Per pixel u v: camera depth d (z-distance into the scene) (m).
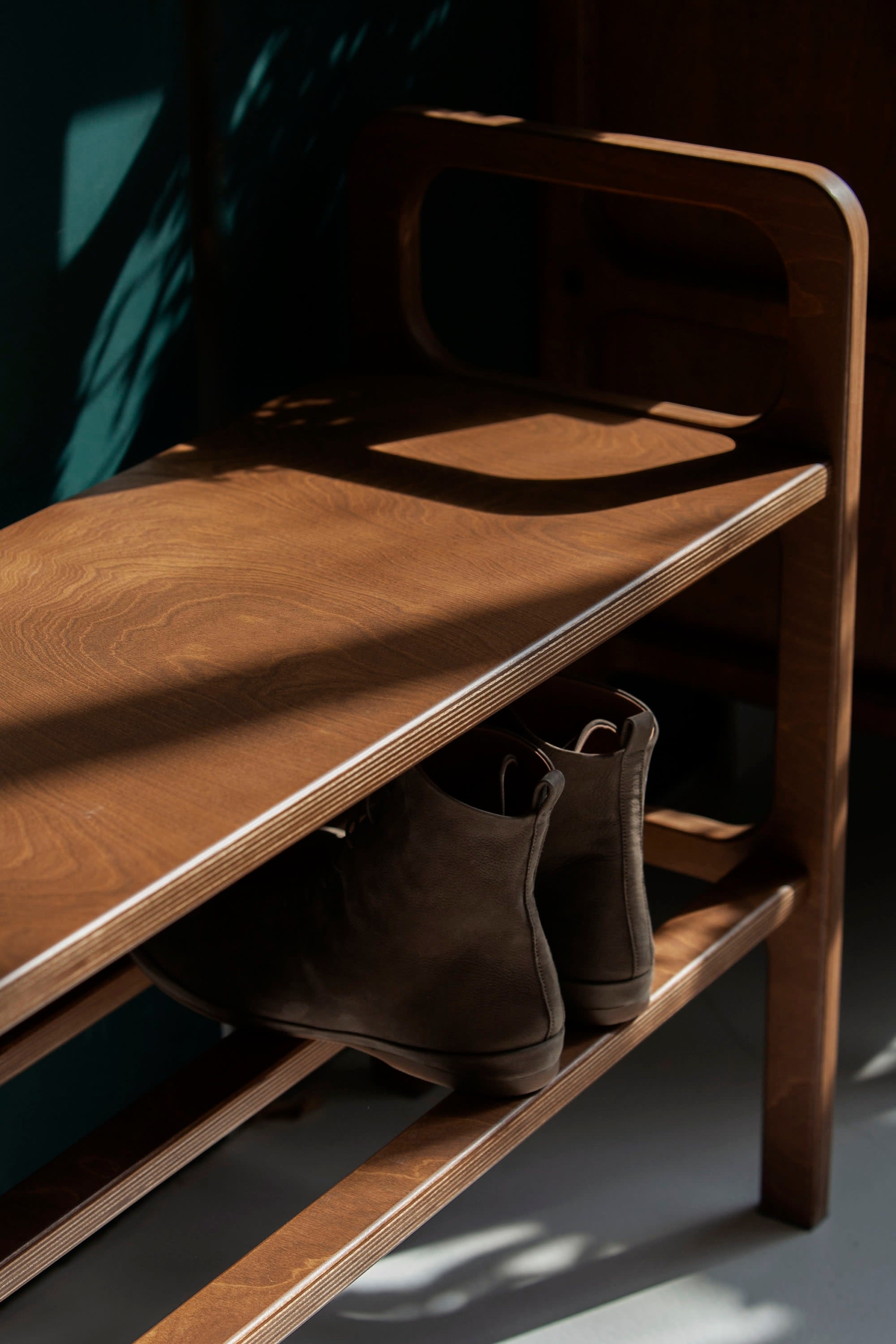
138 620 0.83
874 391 1.38
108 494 1.00
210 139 1.15
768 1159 1.31
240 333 1.22
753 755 1.99
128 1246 1.28
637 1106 1.46
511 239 1.49
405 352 1.23
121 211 1.12
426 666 0.77
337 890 0.90
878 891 1.78
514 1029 0.89
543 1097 0.94
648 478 1.02
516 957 0.88
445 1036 0.90
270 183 1.21
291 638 0.80
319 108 1.23
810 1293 1.24
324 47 1.21
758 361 1.42
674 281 1.43
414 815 0.84
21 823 0.65
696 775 1.97
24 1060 0.99
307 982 0.92
